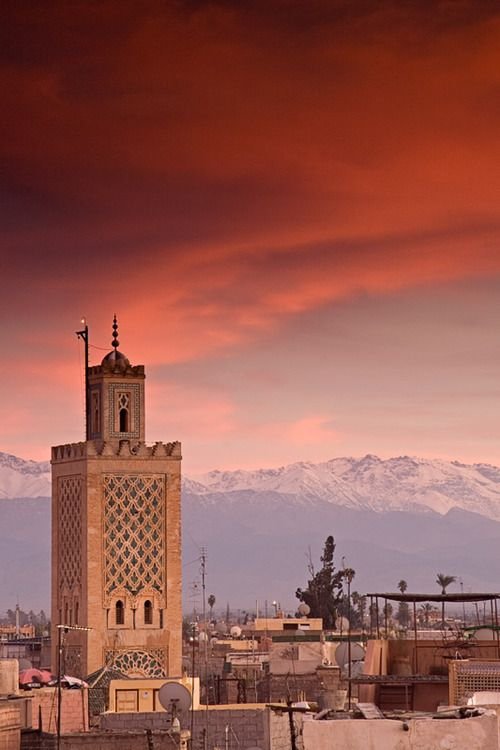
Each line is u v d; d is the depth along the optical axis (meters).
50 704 100.00
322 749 60.06
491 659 89.75
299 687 143.12
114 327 141.88
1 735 78.88
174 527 138.75
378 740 59.97
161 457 139.00
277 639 156.38
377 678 89.00
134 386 140.25
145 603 138.12
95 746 80.94
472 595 94.19
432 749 59.84
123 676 127.38
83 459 138.38
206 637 162.50
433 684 88.94
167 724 94.94
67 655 138.00
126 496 138.50
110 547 137.75
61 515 140.88
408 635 119.12
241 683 143.75
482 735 59.78
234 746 98.06
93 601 137.12
